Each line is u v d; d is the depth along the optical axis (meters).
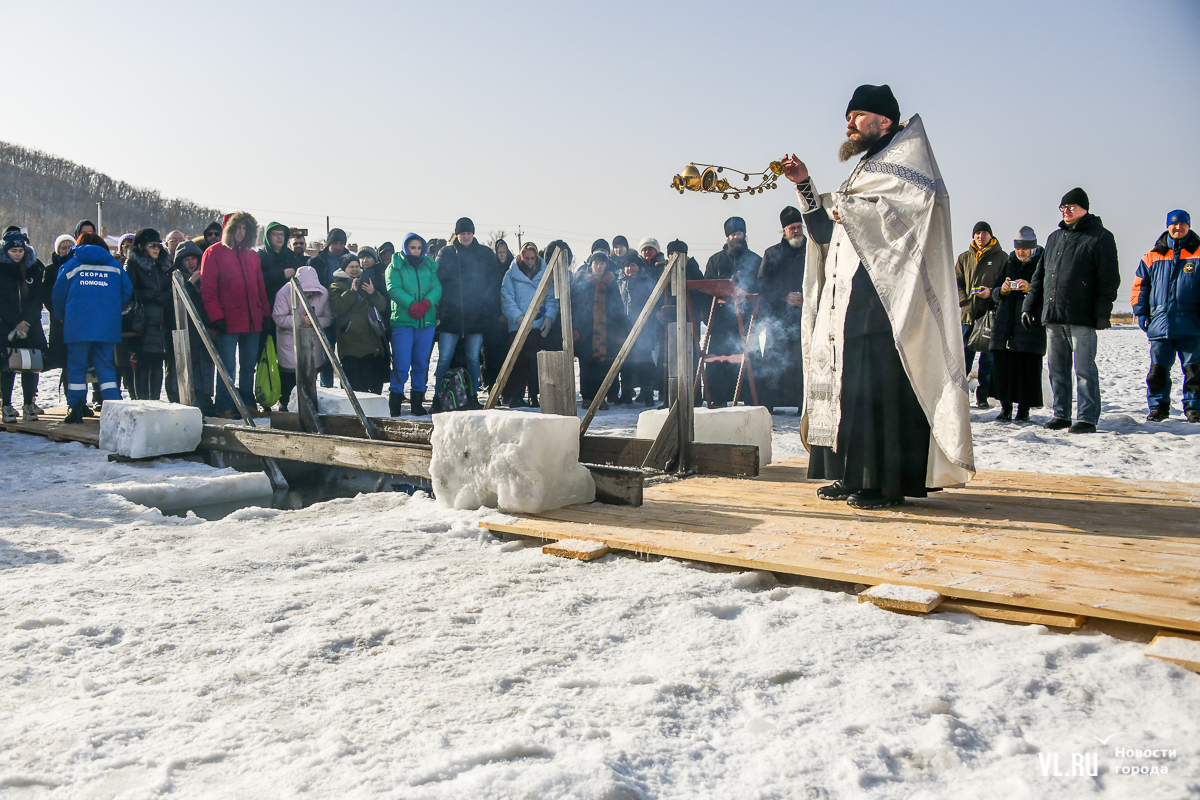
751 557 3.07
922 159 3.68
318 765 1.70
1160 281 8.31
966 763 1.71
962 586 2.64
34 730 1.88
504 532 3.73
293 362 9.33
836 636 2.40
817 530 3.52
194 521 4.30
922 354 3.69
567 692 2.07
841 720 1.90
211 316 8.73
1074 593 2.54
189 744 1.81
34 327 8.48
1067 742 1.77
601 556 3.36
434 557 3.45
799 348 8.69
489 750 1.73
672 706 1.97
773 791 1.61
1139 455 6.50
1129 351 22.95
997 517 3.73
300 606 2.76
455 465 4.27
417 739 1.81
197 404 9.02
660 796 1.61
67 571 3.27
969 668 2.18
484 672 2.19
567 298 4.98
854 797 1.60
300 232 9.87
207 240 9.63
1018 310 8.42
